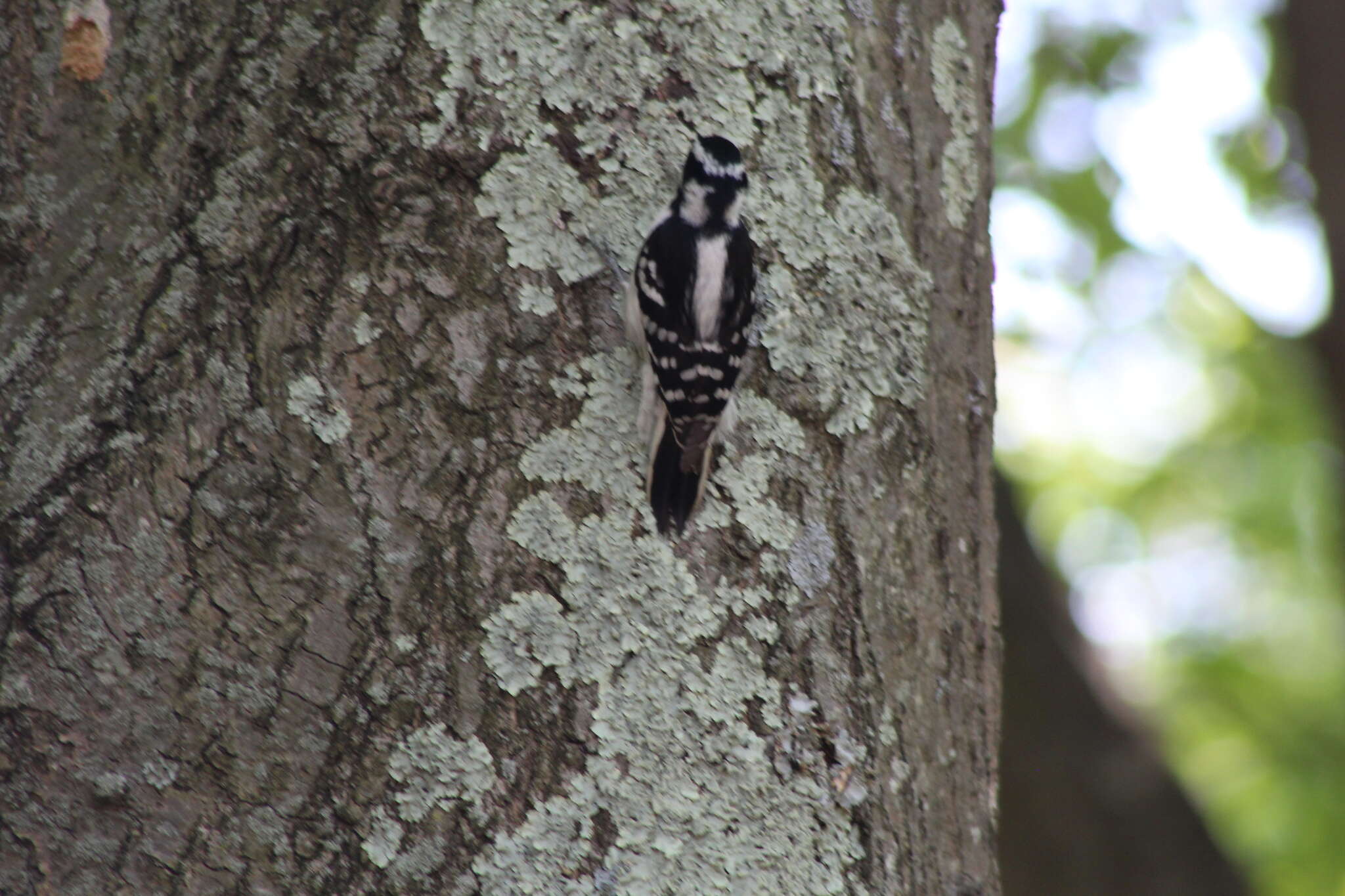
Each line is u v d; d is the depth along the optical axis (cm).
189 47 646
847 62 722
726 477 650
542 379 632
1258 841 1888
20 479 598
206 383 605
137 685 580
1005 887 1410
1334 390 1653
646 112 668
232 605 587
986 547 788
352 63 634
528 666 599
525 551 611
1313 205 1653
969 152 802
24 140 647
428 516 604
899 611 698
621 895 586
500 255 635
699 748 614
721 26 688
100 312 618
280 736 579
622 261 651
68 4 655
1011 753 1435
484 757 587
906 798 678
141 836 571
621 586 619
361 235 622
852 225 705
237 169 627
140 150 639
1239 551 2152
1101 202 1911
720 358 648
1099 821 1409
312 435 602
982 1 857
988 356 806
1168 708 2039
